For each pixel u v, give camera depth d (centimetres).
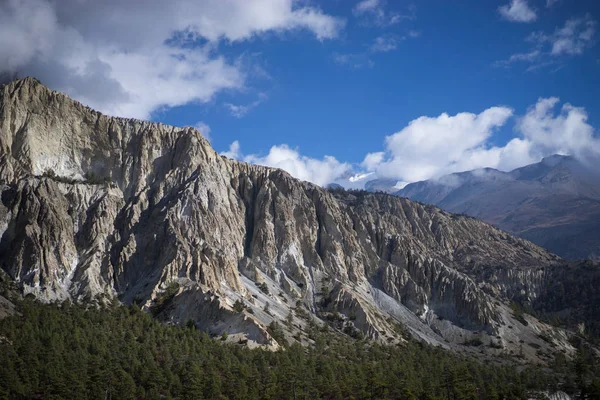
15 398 15912
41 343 17988
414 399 19238
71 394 16288
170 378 17625
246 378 18150
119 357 18238
